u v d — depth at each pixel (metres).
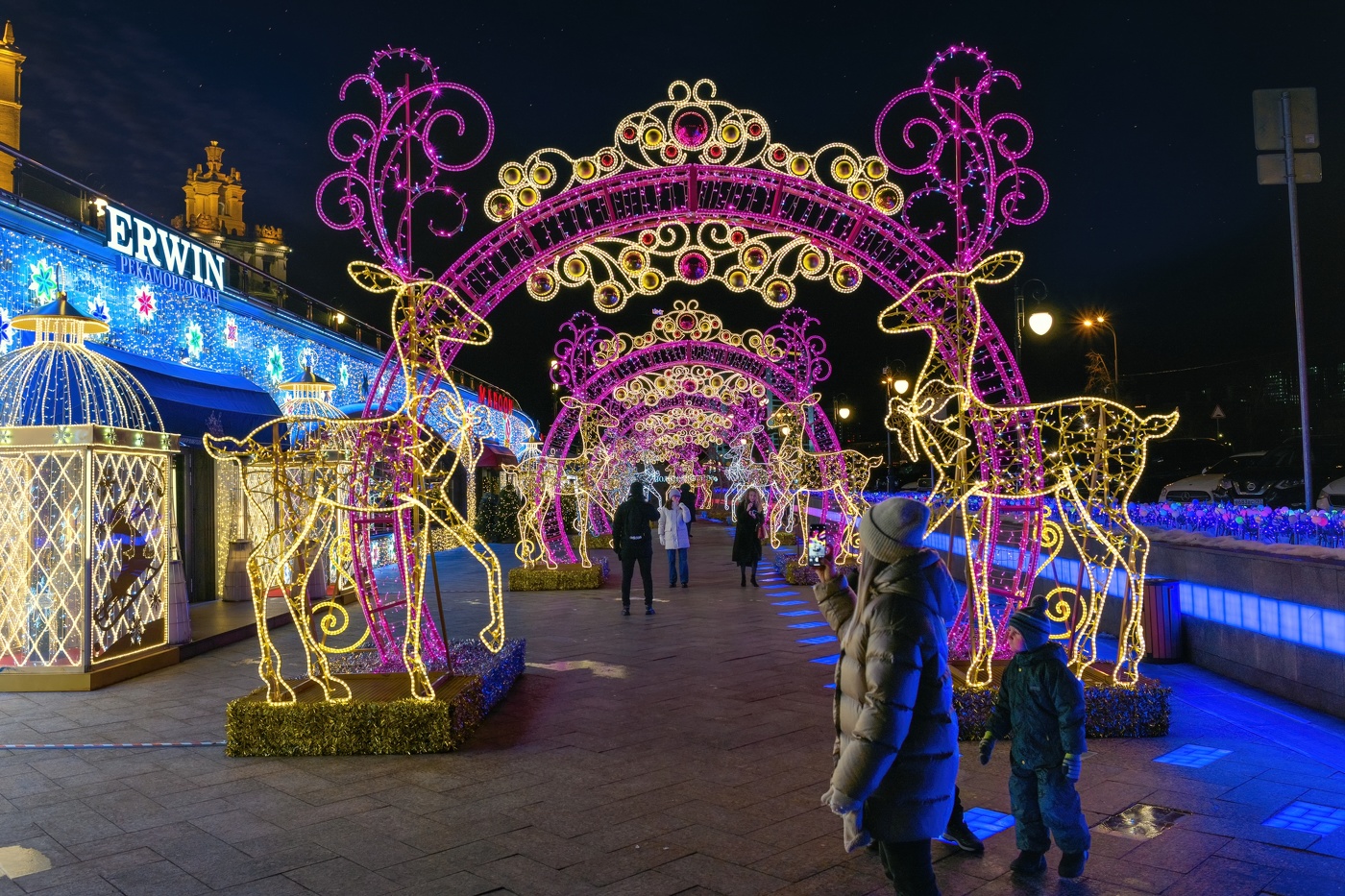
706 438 36.09
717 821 4.75
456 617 12.38
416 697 6.19
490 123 7.82
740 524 15.89
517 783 5.41
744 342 19.27
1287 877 3.96
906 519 3.11
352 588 14.59
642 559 12.41
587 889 3.96
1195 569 8.62
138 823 4.82
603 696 7.59
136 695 7.94
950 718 3.10
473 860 4.29
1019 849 4.04
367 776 5.57
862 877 4.06
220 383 13.41
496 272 8.55
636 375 20.91
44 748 6.27
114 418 10.02
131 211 12.00
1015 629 4.06
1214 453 22.50
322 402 15.90
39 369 9.47
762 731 6.50
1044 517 7.76
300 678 8.30
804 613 12.59
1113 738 6.14
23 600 8.29
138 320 12.38
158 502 9.58
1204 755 5.75
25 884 4.09
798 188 8.19
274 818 4.87
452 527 7.51
